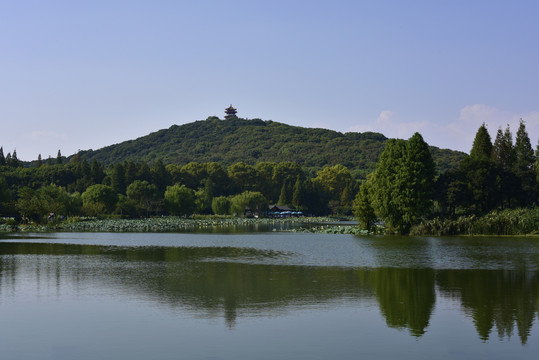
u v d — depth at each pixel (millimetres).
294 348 23859
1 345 24328
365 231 112312
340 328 27203
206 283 40656
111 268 49812
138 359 22422
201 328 27172
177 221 177000
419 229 100562
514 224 94375
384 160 108625
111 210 197875
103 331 26594
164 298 34562
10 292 36688
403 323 28172
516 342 24797
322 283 40719
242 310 31172
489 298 34750
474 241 83625
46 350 23609
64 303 33000
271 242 85938
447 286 39344
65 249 71062
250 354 23031
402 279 42750
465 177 110125
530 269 49000
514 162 127438
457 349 23812
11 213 154250
